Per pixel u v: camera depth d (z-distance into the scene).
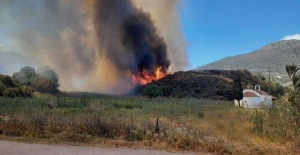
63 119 13.06
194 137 10.38
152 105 30.03
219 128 12.86
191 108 25.38
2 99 30.00
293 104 10.59
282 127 11.14
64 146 9.91
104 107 24.88
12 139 10.81
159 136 10.70
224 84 60.34
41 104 25.52
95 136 11.10
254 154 9.12
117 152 9.17
